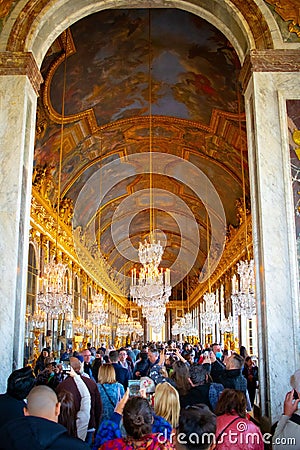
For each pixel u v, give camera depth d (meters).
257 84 8.93
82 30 14.12
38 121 16.44
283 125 8.73
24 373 4.78
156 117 20.38
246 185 22.11
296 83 8.95
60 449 3.21
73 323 25.08
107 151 22.66
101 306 24.62
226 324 25.80
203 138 21.38
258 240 8.69
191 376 6.29
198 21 14.20
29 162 9.16
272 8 9.34
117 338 41.28
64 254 23.67
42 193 18.75
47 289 15.35
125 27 14.56
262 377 8.14
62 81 15.88
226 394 4.58
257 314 8.41
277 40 9.16
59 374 9.27
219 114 18.75
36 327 17.86
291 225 8.32
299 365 7.83
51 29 9.85
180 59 16.33
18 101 8.88
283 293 8.09
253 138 9.10
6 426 3.33
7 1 9.41
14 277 8.23
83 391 6.36
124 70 16.89
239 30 9.65
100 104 18.58
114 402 7.04
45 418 3.47
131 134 21.72
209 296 26.98
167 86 18.09
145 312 23.50
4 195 8.52
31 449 3.18
